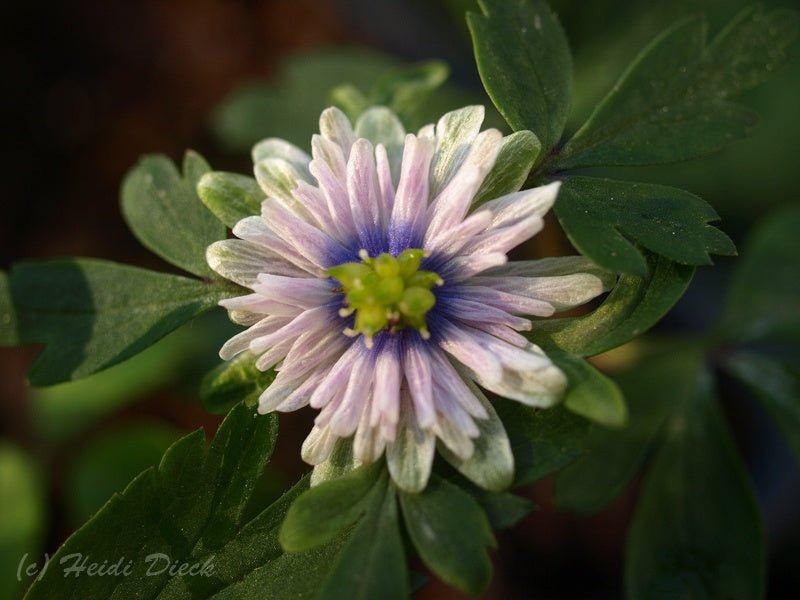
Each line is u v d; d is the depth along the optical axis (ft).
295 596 0.25
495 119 0.45
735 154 0.45
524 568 0.47
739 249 0.46
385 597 0.23
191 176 0.31
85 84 0.58
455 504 0.23
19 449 0.47
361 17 0.58
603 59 0.45
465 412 0.23
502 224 0.24
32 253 0.55
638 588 0.33
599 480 0.34
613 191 0.26
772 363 0.39
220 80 0.59
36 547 0.45
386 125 0.28
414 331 0.24
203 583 0.25
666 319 0.47
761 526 0.33
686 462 0.36
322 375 0.25
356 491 0.24
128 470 0.45
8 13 0.57
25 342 0.29
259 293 0.24
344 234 0.25
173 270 0.55
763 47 0.28
